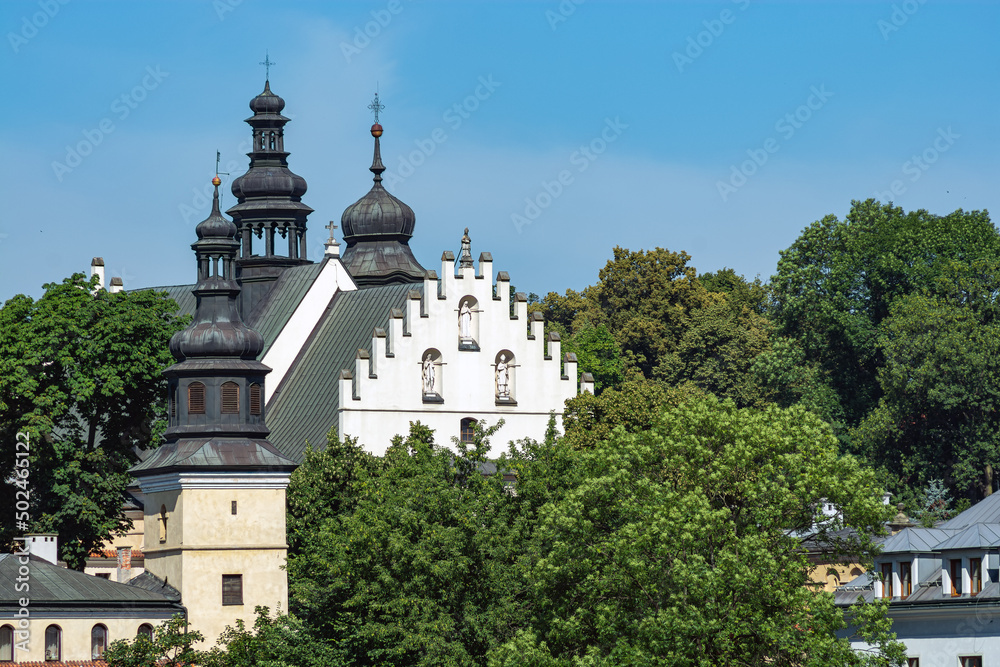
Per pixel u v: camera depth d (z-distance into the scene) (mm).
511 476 145250
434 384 160000
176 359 138625
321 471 137500
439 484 120750
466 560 116438
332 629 121188
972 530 117625
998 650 114062
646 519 107625
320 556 121688
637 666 103125
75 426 151000
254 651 121625
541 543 117625
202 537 131625
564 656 110875
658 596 108188
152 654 120062
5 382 146000
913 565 121500
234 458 133000
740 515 112062
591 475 115562
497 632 115312
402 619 115812
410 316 159000
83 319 150375
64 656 122125
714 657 104750
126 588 127500
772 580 105375
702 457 111562
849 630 125000
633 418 157000
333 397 161625
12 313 150625
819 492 108812
